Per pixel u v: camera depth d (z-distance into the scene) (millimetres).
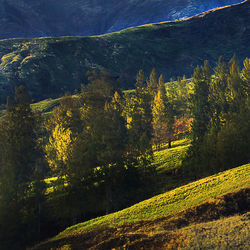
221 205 28734
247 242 18969
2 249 38875
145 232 28281
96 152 54219
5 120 52625
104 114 59688
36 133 54812
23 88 54281
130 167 55031
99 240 31422
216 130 57719
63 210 49125
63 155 56375
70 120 70250
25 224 42531
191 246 20406
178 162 66688
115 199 53062
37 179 46438
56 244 34688
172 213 31844
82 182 51781
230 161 49938
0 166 45656
